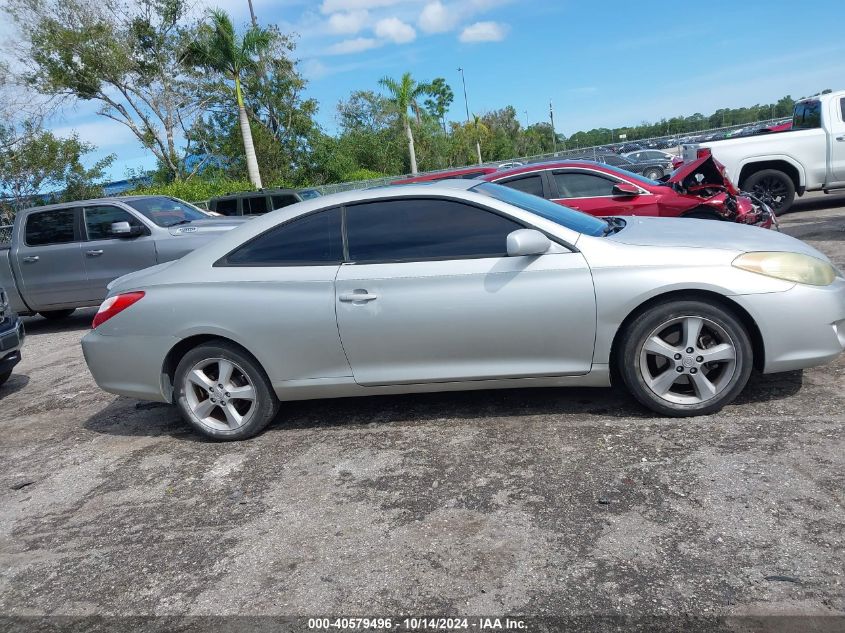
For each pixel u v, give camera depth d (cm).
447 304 387
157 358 432
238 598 275
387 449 397
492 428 407
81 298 913
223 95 3147
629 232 418
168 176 3138
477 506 321
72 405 574
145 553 320
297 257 414
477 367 396
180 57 2938
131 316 432
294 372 416
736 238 394
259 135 3266
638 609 239
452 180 453
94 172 2711
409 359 401
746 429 362
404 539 301
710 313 367
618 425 388
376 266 397
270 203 1566
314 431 438
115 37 2744
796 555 256
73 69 2686
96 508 375
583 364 387
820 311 364
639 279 369
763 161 1068
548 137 9844
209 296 418
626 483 324
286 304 406
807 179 1058
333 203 414
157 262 880
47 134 2591
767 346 367
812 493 295
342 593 269
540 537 289
